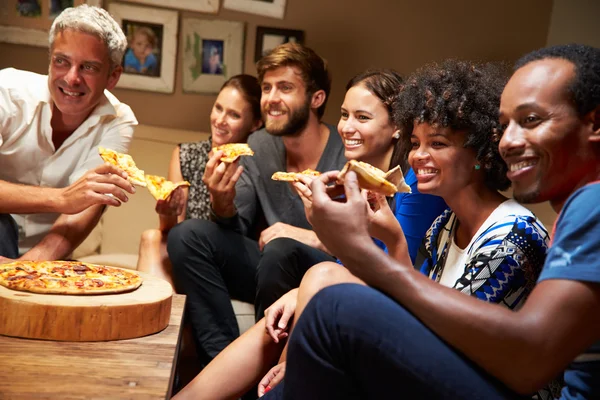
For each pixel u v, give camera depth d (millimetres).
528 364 1143
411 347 1227
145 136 3672
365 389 1304
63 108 2607
